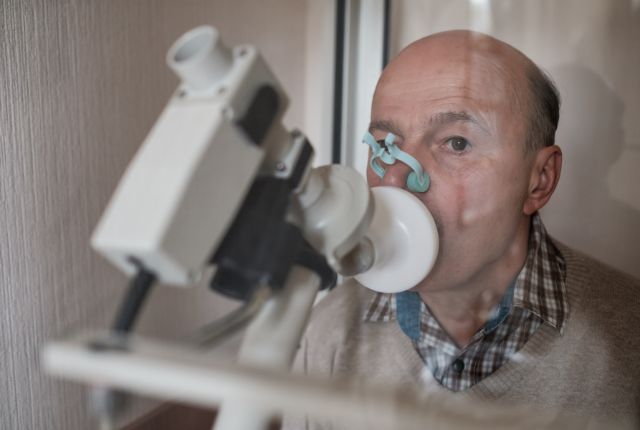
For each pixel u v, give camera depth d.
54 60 0.46
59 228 0.43
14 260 0.44
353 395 0.23
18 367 0.43
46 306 0.42
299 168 0.28
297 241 0.27
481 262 0.45
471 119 0.44
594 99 0.53
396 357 0.51
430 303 0.51
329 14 0.73
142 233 0.21
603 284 0.49
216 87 0.25
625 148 0.53
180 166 0.22
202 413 0.34
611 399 0.44
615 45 0.52
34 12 0.45
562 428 0.35
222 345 0.27
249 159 0.25
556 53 0.55
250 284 0.26
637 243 0.53
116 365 0.21
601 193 0.54
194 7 0.54
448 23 0.64
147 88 0.50
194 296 0.41
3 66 0.44
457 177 0.44
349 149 0.76
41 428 0.41
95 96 0.47
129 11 0.48
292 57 0.73
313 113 0.76
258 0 0.64
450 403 0.25
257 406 0.22
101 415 0.22
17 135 0.45
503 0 0.58
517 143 0.45
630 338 0.46
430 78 0.45
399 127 0.45
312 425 0.30
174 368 0.22
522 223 0.48
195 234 0.22
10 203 0.45
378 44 0.72
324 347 0.53
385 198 0.38
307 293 0.29
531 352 0.47
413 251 0.37
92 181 0.45
